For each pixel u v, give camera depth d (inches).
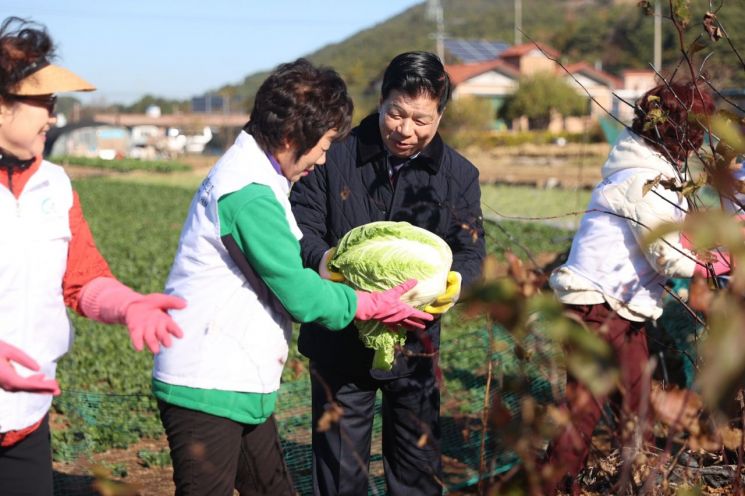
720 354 47.7
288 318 127.6
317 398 160.9
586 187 1159.0
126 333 376.5
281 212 121.8
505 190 1192.8
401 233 143.0
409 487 161.9
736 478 104.0
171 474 224.8
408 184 159.6
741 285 53.7
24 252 108.3
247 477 134.0
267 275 120.2
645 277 157.5
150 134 3211.1
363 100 2527.1
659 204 149.6
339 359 156.3
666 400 86.6
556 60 138.1
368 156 158.4
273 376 126.8
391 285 140.3
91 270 119.6
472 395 261.0
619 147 158.6
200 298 122.6
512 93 2664.9
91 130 2755.9
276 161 126.3
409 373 157.1
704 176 120.9
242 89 4987.7
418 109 148.4
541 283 84.0
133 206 1103.6
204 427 122.6
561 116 2581.2
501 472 193.8
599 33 3395.7
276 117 121.8
